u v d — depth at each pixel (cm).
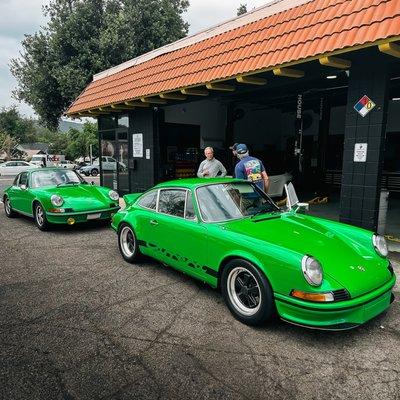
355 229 378
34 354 285
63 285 432
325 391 238
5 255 564
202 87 728
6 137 6197
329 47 470
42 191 732
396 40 405
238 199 413
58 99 1994
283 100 1112
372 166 506
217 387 244
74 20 1814
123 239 521
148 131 994
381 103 487
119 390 242
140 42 1973
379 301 301
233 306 337
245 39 637
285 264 288
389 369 261
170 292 406
